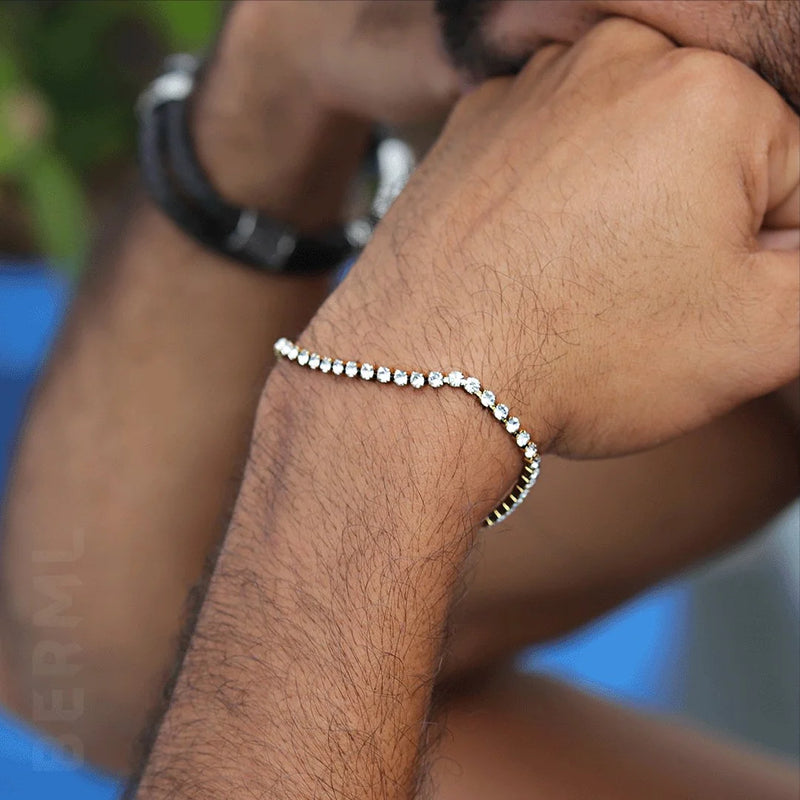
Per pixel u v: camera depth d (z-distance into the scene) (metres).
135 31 1.75
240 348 0.85
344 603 0.65
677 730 0.81
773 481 0.80
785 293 0.66
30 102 1.59
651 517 0.79
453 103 0.74
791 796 0.78
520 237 0.66
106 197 1.70
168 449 0.85
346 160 0.81
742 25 0.66
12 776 0.96
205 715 0.65
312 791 0.64
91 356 0.87
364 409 0.66
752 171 0.65
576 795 0.76
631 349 0.66
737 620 1.18
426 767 0.66
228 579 0.66
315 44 0.77
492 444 0.65
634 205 0.65
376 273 0.67
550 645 0.82
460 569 0.66
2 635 0.88
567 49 0.69
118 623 0.86
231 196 0.82
